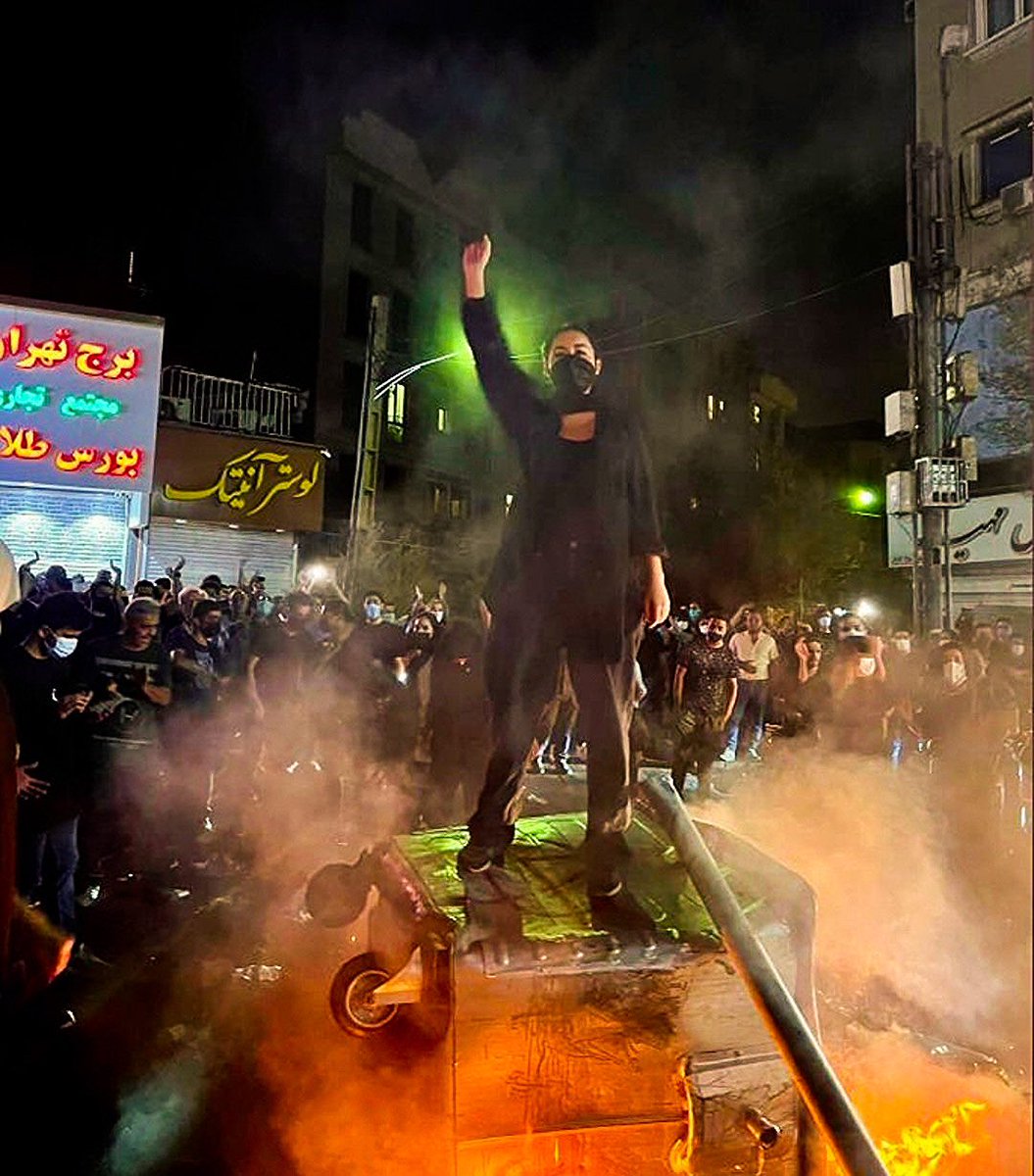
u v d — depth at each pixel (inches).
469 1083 84.1
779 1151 86.0
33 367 490.9
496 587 100.7
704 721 350.9
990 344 661.3
